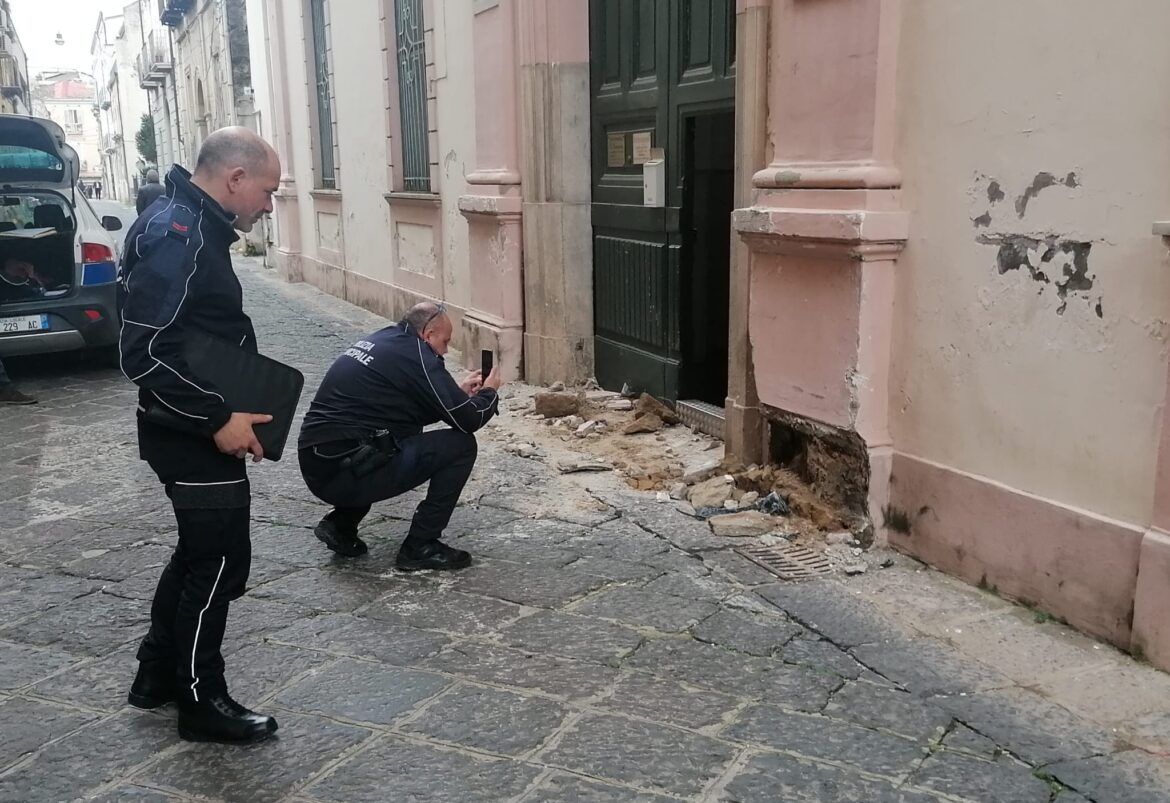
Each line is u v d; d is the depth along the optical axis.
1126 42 2.97
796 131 4.24
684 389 6.05
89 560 4.23
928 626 3.42
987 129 3.47
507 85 6.97
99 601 3.80
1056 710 2.88
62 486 5.32
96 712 2.99
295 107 14.29
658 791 2.55
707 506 4.60
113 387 7.93
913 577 3.84
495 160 7.25
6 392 7.29
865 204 3.85
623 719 2.88
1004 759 2.67
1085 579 3.29
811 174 4.08
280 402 2.66
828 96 4.04
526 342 7.24
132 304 2.46
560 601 3.70
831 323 4.12
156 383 2.47
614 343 6.79
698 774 2.62
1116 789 2.53
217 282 2.58
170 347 2.47
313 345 9.49
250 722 2.79
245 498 2.73
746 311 4.77
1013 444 3.52
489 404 4.02
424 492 5.02
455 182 8.57
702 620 3.52
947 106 3.62
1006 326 3.49
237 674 3.18
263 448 2.64
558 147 6.76
